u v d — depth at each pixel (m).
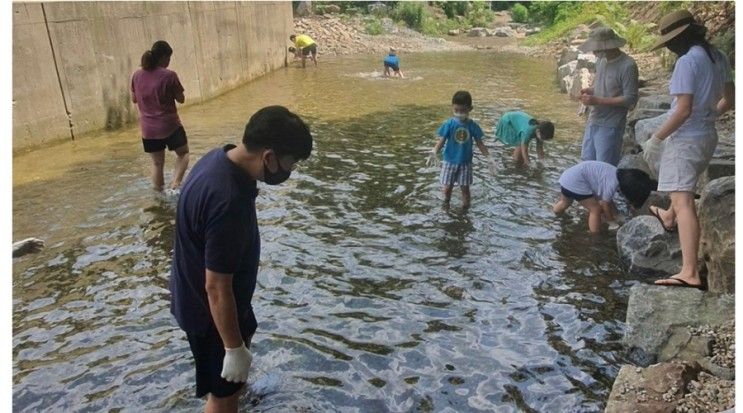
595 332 3.69
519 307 3.99
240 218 2.25
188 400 3.13
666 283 3.98
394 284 4.32
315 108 10.84
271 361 3.42
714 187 4.03
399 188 6.31
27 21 7.55
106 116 9.08
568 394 3.14
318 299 4.11
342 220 5.49
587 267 4.55
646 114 7.21
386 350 3.53
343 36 22.25
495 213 5.62
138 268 4.56
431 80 14.27
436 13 29.62
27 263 4.62
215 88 12.41
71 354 3.51
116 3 9.12
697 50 3.87
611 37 5.64
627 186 4.93
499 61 18.22
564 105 10.77
